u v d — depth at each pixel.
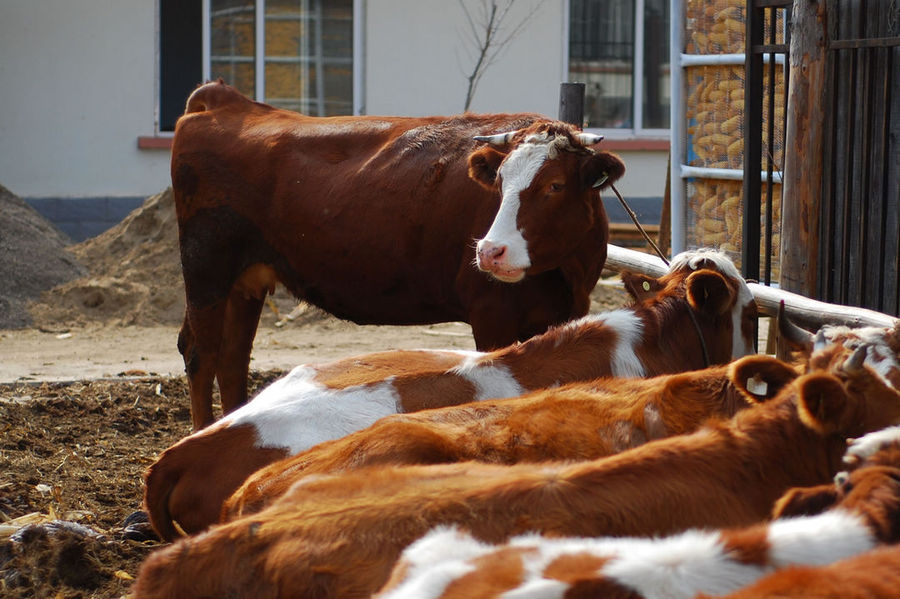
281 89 17.17
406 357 5.41
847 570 2.43
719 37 10.01
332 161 7.34
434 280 7.02
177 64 16.89
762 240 9.71
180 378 9.54
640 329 5.27
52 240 14.39
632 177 17.38
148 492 4.91
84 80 16.53
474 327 6.82
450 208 6.82
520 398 4.54
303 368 5.34
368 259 7.15
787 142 6.93
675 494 3.35
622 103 17.59
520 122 6.95
